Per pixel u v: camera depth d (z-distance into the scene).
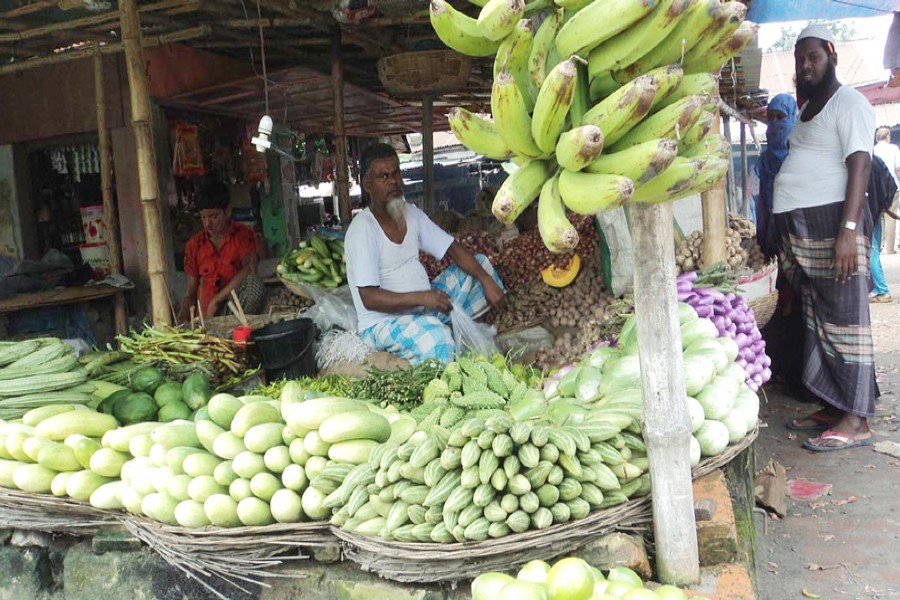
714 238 3.94
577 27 1.67
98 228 7.91
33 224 8.52
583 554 2.18
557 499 2.14
